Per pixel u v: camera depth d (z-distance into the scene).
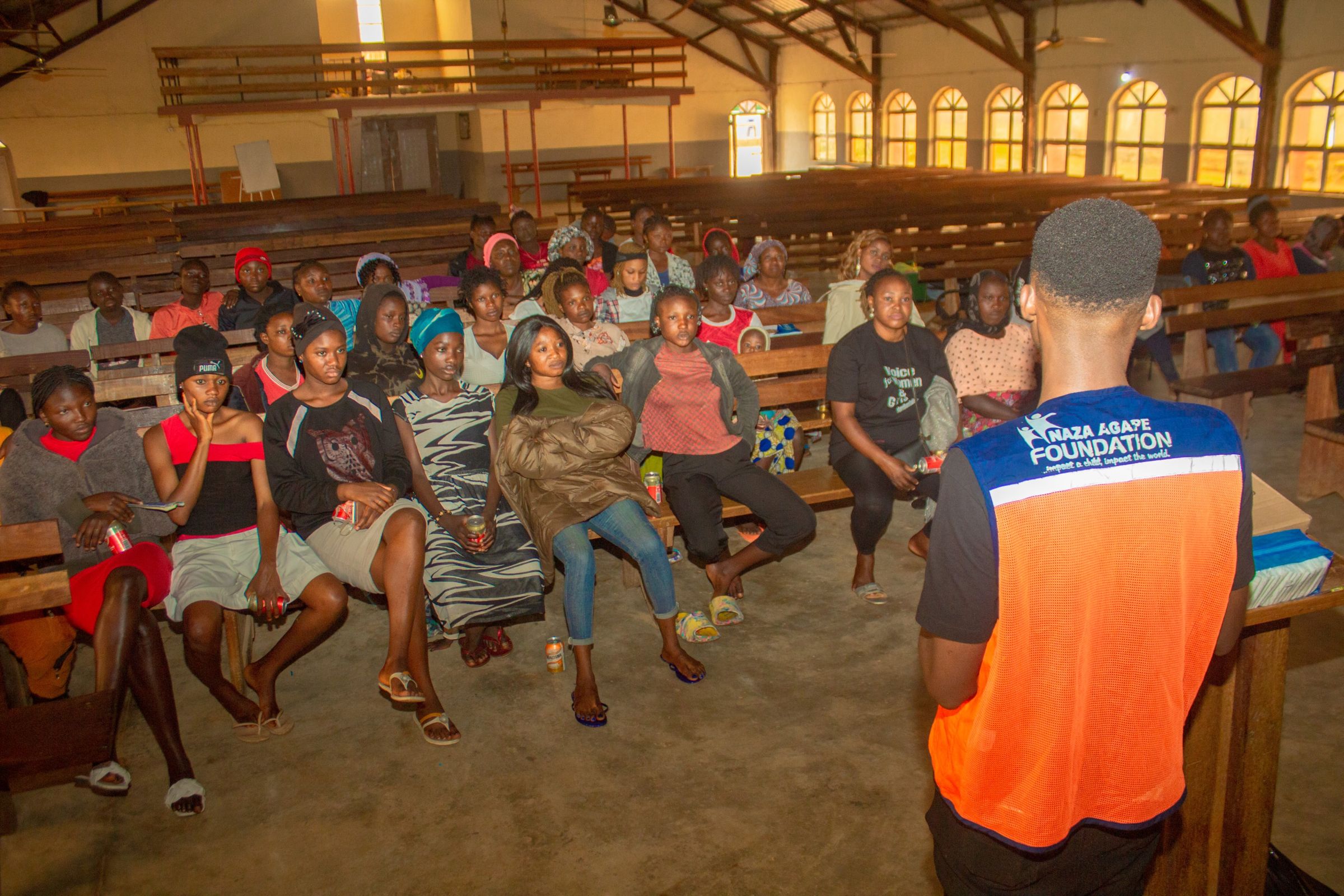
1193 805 1.96
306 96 20.86
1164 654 1.40
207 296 6.44
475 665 3.64
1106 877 1.56
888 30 23.62
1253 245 6.84
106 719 2.20
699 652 3.68
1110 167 18.53
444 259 9.27
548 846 2.67
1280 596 1.78
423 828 2.76
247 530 3.24
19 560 3.22
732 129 27.42
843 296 4.80
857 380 3.84
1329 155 14.50
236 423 3.21
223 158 20.88
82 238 9.92
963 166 22.20
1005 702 1.42
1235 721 1.95
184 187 19.86
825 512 5.04
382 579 3.04
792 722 3.21
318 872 2.60
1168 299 5.99
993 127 21.36
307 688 3.54
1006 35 19.42
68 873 2.63
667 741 3.13
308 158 21.50
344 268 8.80
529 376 3.38
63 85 19.64
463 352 3.61
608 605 4.11
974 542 1.34
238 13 20.31
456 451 3.61
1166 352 5.84
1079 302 1.31
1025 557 1.33
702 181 15.95
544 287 4.50
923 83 22.88
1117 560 1.33
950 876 1.61
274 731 3.21
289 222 10.10
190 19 20.09
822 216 11.71
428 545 3.36
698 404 3.75
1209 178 16.75
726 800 2.84
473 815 2.81
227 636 3.32
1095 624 1.36
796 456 4.56
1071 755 1.42
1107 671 1.39
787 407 5.09
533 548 3.42
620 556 4.21
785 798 2.83
